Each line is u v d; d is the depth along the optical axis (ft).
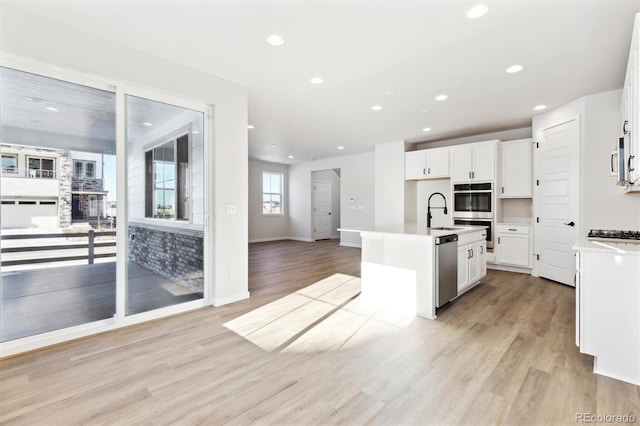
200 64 9.71
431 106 13.62
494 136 18.19
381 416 5.20
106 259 8.84
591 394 5.81
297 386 6.08
